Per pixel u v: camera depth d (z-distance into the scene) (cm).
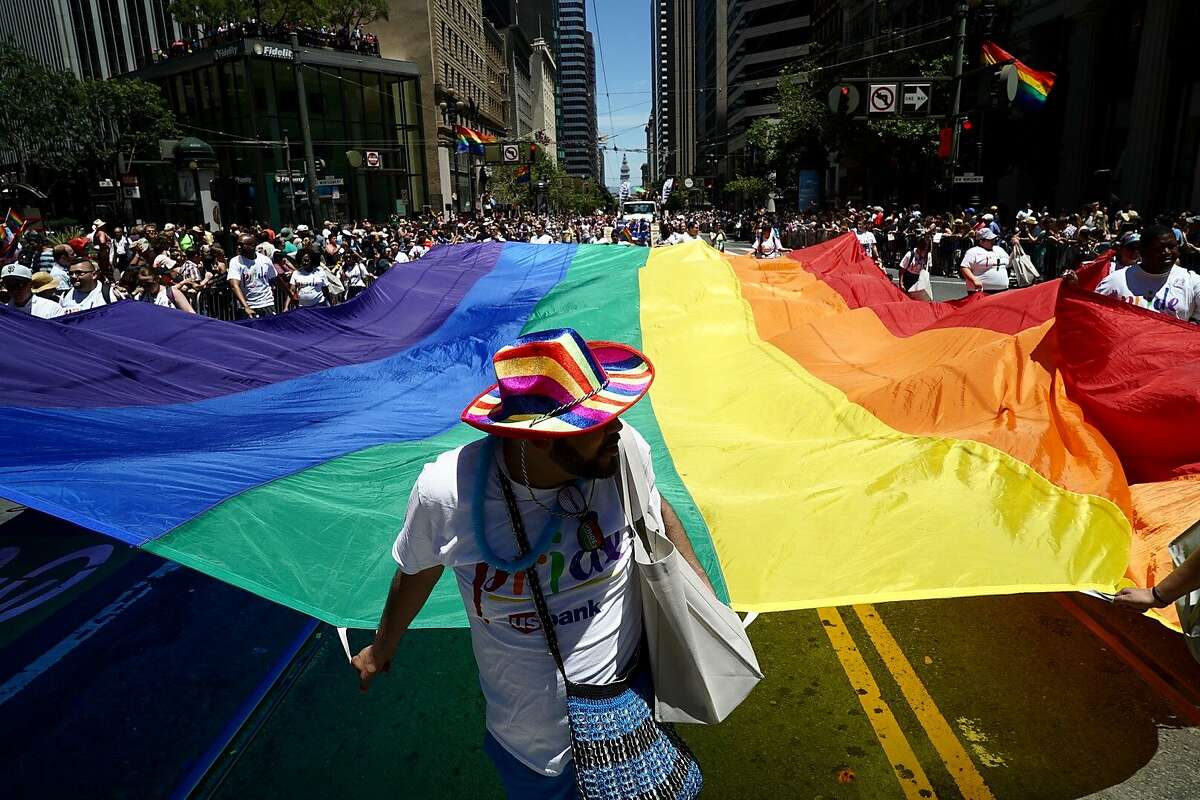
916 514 355
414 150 5397
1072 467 412
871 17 4928
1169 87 2461
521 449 177
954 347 559
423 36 5441
